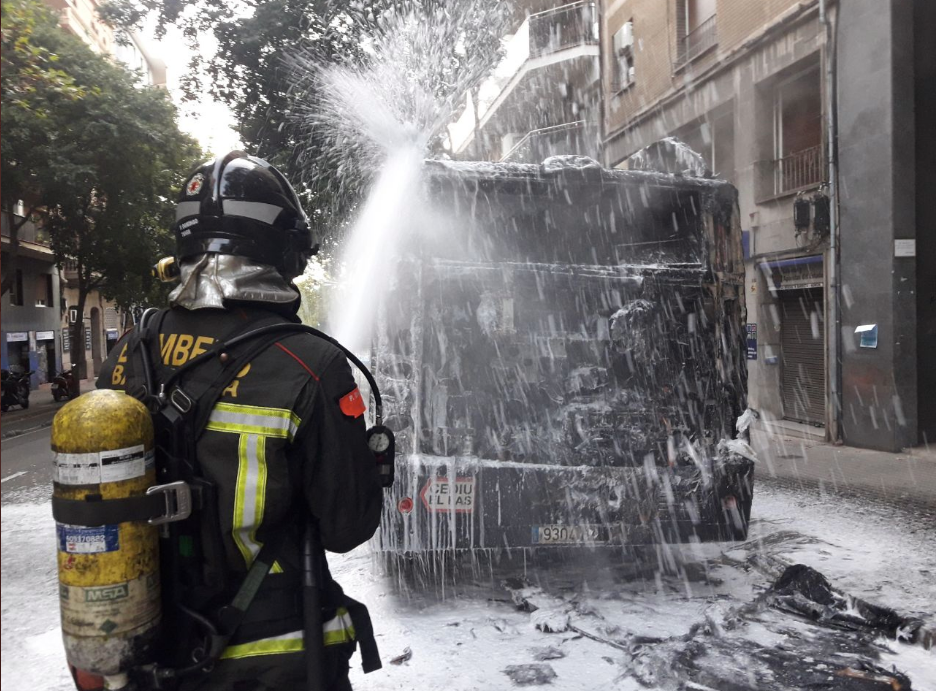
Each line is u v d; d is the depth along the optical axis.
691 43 16.14
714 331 5.16
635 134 19.06
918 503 7.24
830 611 4.24
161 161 16.89
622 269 5.20
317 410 1.59
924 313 10.38
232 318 1.64
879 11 10.29
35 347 26.41
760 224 13.48
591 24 21.34
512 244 6.08
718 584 4.89
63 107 12.81
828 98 11.20
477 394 5.04
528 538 4.56
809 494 7.71
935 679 3.47
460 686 3.43
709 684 3.36
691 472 4.80
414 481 4.48
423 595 4.71
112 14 12.93
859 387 10.73
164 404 1.55
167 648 1.54
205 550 1.52
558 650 3.81
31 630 3.96
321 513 1.61
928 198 10.31
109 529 1.40
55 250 20.73
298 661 1.56
